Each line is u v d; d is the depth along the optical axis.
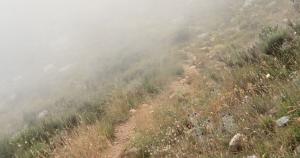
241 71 7.88
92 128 8.42
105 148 7.40
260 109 5.61
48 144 8.58
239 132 5.18
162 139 6.25
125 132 8.32
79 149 7.22
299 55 6.84
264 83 6.52
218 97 7.17
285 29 8.52
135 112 9.64
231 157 4.69
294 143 4.32
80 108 11.60
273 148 4.36
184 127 6.39
